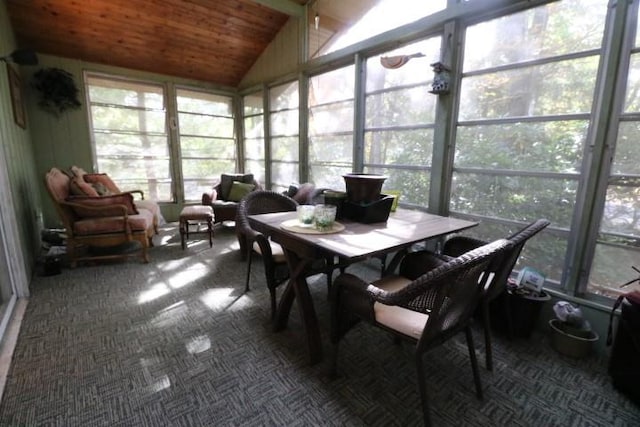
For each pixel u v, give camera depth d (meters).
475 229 2.60
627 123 1.81
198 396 1.48
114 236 3.04
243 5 4.01
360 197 1.90
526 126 2.25
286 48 4.41
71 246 2.96
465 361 1.77
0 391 1.45
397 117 3.16
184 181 5.36
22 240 2.66
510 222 2.39
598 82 1.90
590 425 1.37
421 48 2.89
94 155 4.58
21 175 3.05
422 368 1.25
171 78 4.99
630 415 1.42
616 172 1.87
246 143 5.71
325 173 4.16
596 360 1.80
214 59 4.84
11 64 3.20
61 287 2.60
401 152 3.15
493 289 1.57
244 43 4.63
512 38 2.28
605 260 1.95
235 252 3.55
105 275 2.86
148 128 4.97
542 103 2.17
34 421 1.32
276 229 1.73
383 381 1.60
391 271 2.05
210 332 2.00
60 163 4.33
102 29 3.94
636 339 1.48
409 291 1.16
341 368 1.69
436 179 2.77
